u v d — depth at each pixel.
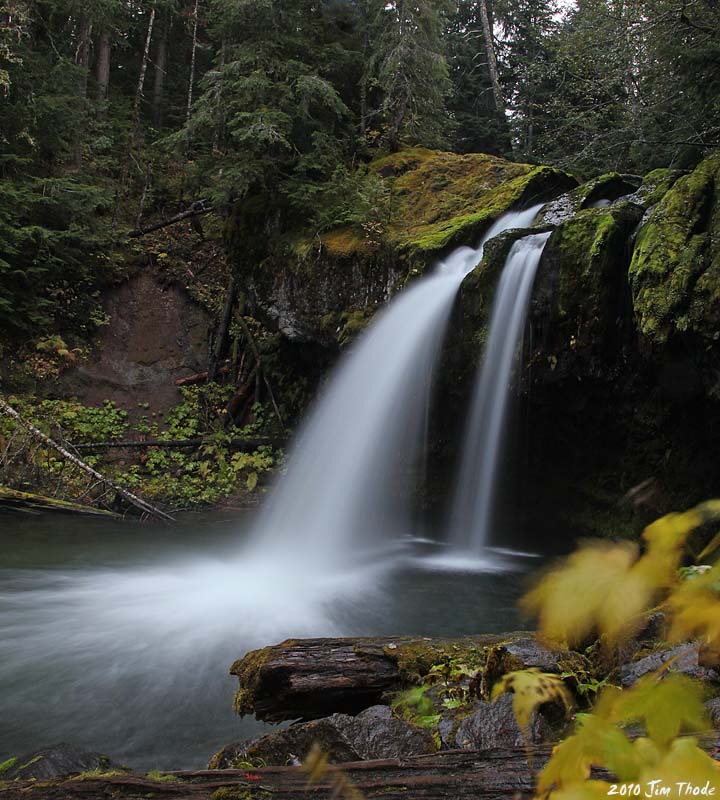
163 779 2.03
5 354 14.47
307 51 13.88
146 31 23.58
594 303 7.88
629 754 0.43
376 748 2.73
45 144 15.54
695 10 10.27
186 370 16.08
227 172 12.45
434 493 10.38
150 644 5.43
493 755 1.89
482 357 9.17
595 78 14.26
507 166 12.78
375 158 14.80
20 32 14.75
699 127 10.90
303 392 13.91
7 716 4.14
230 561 8.88
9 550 8.92
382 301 10.85
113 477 12.95
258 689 3.68
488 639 3.92
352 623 6.16
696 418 7.40
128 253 17.41
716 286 6.36
